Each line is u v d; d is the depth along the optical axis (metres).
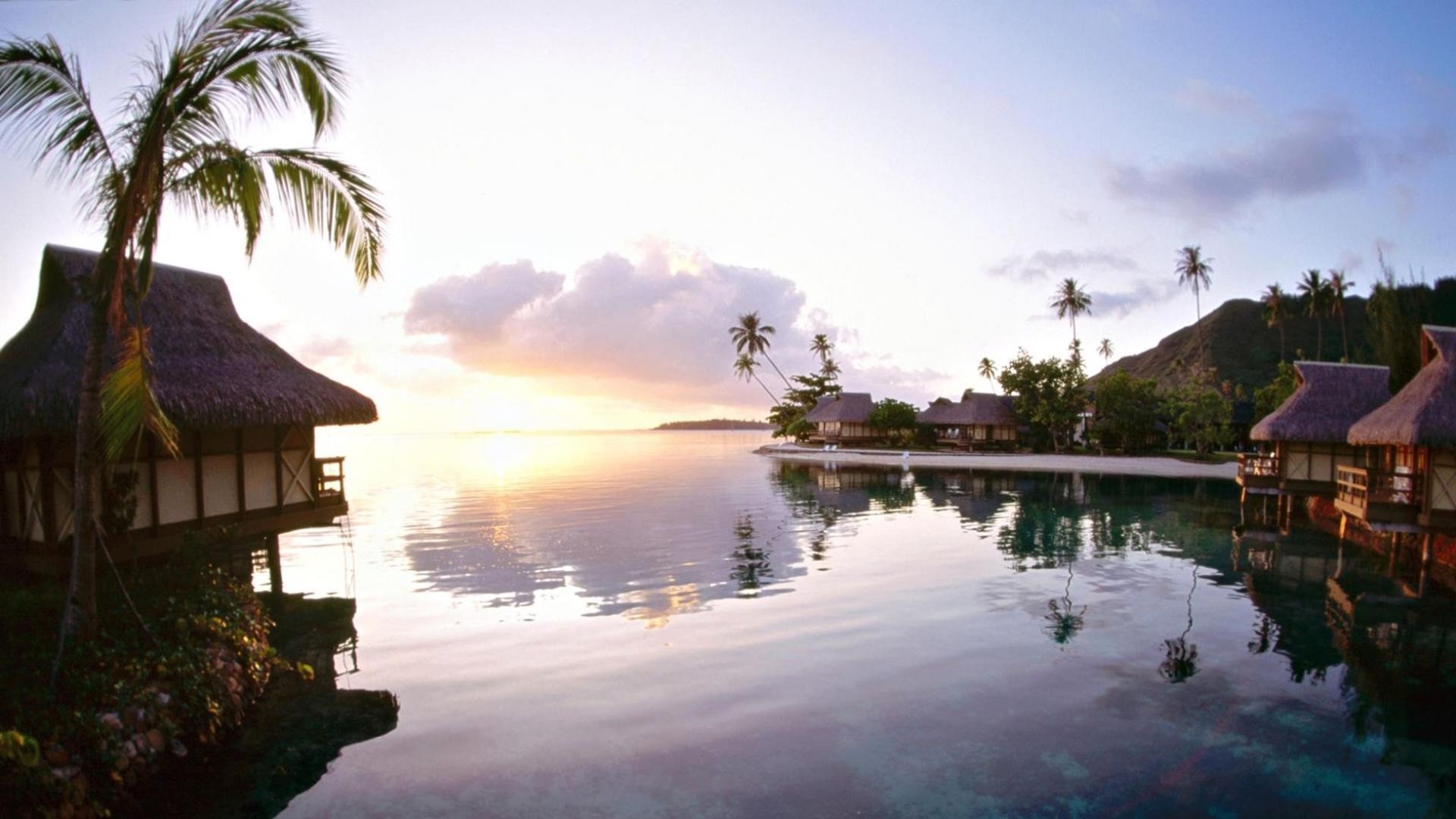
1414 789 6.61
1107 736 7.66
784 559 17.16
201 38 7.54
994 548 18.41
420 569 16.34
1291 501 23.12
